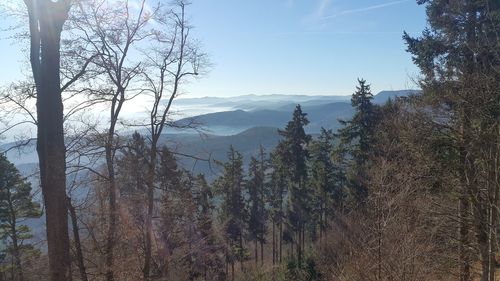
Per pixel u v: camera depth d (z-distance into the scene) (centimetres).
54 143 733
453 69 1692
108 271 1346
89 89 1356
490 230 1370
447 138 1603
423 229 1407
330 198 4194
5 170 2495
